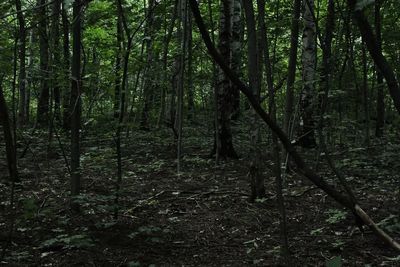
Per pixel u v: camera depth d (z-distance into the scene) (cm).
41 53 1316
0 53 604
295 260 454
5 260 443
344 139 1206
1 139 1298
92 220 579
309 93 998
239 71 898
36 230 535
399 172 844
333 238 515
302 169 141
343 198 139
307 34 1041
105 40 891
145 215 624
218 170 909
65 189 756
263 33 241
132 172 895
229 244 515
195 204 675
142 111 1551
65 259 461
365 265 430
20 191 738
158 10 583
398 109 142
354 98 1202
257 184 670
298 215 605
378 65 142
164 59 970
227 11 969
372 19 982
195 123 1733
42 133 1356
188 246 508
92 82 577
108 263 456
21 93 1386
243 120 1334
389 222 542
